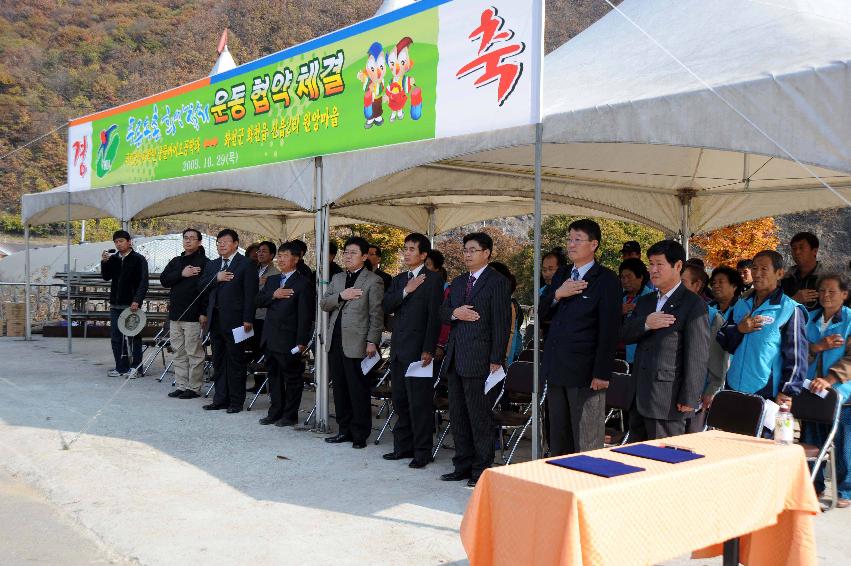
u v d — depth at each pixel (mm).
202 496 5418
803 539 3912
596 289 5000
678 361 4766
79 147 12008
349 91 6867
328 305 7031
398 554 4367
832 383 5172
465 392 5812
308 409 8844
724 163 8680
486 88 5516
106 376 10836
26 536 4617
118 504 5227
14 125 59062
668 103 4648
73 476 5883
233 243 8500
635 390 4910
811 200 9523
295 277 7645
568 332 5059
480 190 9391
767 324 5203
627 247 7816
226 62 9602
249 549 4422
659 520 3193
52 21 77062
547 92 5992
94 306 16703
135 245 20656
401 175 8734
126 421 7844
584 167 8938
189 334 9203
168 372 11203
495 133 5570
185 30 73500
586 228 5055
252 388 10055
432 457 6426
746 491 3594
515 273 24062
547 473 3244
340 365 7047
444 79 5863
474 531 3248
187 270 9156
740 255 18484
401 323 6445
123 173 10750
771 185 9609
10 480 5812
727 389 5465
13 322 16469
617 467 3336
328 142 7145
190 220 15469
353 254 6941
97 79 67625
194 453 6617
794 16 5355
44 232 51875
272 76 7855
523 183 9719
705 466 3414
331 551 4402
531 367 6203
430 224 13953
